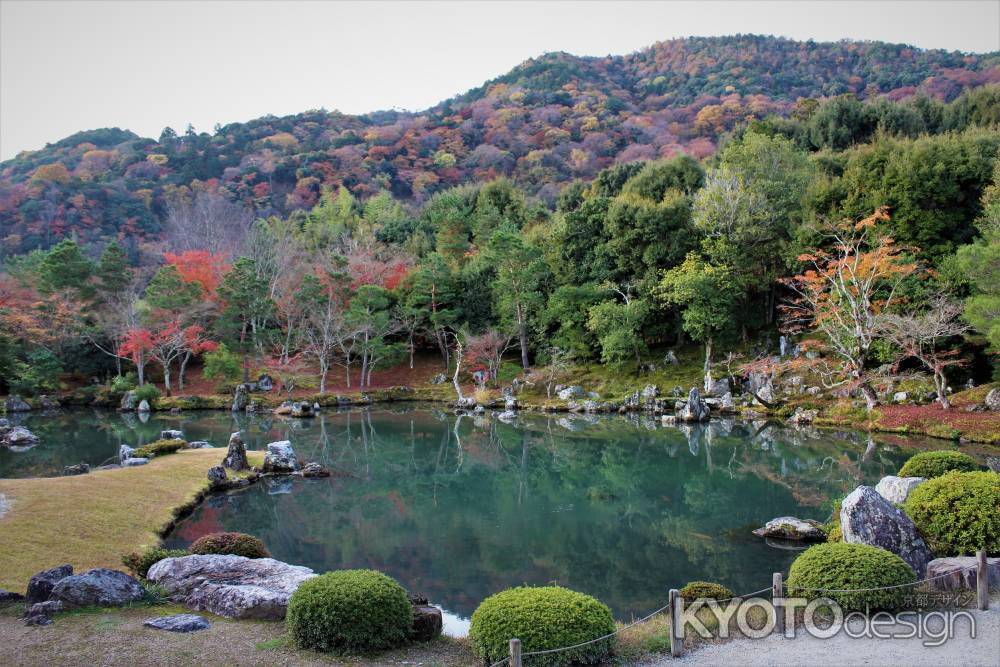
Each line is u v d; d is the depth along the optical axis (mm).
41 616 10141
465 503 22422
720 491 23094
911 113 61031
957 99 61875
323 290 52656
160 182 103938
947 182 38438
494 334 51906
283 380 51188
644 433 36094
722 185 46844
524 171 107875
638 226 48875
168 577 12109
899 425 31844
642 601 13328
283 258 61688
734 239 45844
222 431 38812
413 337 62125
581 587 14312
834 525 16938
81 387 52094
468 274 58969
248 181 105062
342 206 83688
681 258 48656
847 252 34438
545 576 15125
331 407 49812
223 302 55438
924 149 39500
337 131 135625
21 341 51375
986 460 24297
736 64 135000
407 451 32938
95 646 9203
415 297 56000
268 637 9883
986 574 10172
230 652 9227
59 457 29828
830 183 45031
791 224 46094
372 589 9805
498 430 38875
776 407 38656
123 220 89375
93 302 54531
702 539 17719
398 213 81625
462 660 9281
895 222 39031
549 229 61562
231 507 21750
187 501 21328
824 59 129000
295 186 105500
